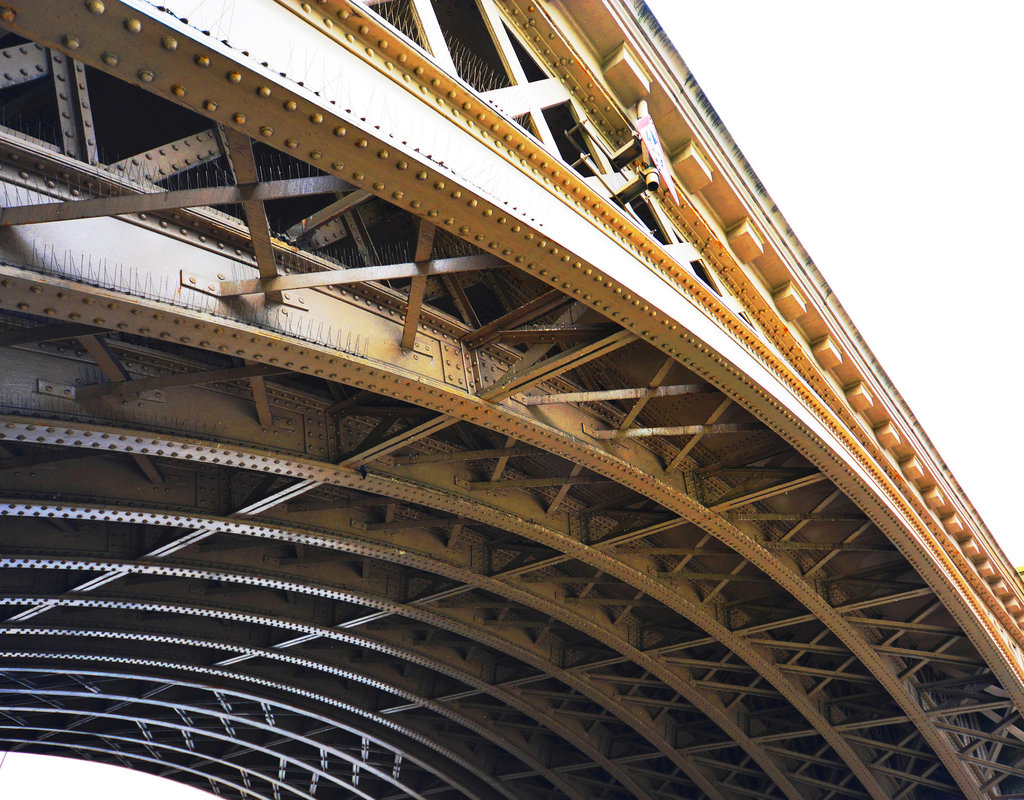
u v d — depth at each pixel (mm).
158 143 14133
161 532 21188
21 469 16375
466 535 24312
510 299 16625
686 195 15703
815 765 37438
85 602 22734
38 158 9883
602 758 36875
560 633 31438
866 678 30078
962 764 31391
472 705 35938
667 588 25531
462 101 10023
